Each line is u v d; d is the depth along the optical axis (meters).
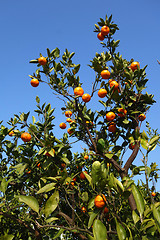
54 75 3.53
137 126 3.29
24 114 3.41
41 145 3.42
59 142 3.41
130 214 2.41
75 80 3.50
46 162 3.16
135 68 3.61
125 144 3.38
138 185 3.54
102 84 3.51
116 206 2.26
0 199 3.64
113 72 3.62
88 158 4.48
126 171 2.97
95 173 2.02
